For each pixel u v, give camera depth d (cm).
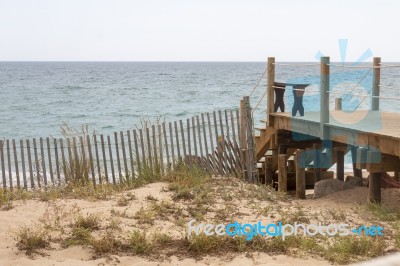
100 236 730
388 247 724
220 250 700
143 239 702
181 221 824
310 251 705
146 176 1205
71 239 704
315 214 922
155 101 6128
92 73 16812
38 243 684
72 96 6969
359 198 1123
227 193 1053
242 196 1046
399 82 8081
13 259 635
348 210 986
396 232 792
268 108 1435
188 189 1025
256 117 4059
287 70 16975
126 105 5662
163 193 1043
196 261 658
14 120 4341
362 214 940
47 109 5262
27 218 820
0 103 5922
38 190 1088
